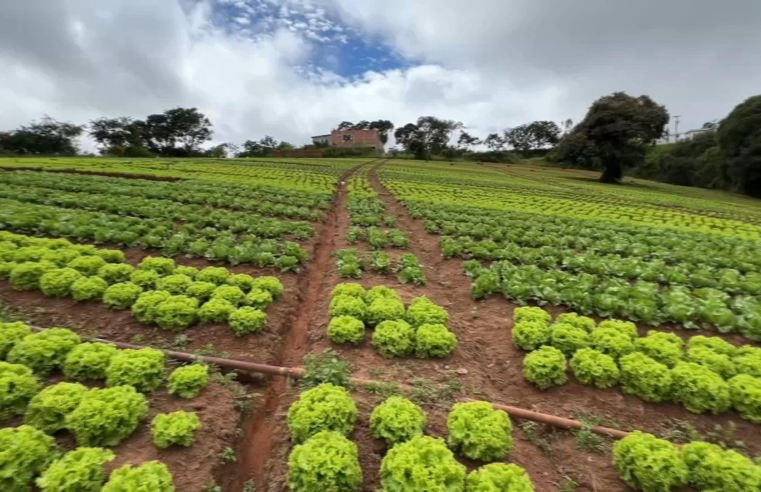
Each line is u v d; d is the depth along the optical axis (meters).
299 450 5.38
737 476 5.31
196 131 125.50
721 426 7.02
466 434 5.99
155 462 5.04
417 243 18.25
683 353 8.59
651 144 68.81
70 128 95.31
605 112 64.88
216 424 6.41
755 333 9.86
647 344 8.42
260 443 6.73
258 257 13.41
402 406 6.32
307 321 10.89
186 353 8.23
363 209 24.14
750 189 66.75
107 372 6.79
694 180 81.44
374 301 10.03
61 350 7.25
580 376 7.88
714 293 11.90
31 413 5.84
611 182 69.25
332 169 59.88
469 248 15.79
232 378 7.75
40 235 14.75
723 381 7.31
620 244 17.70
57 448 5.43
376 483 5.57
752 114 64.94
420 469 5.00
